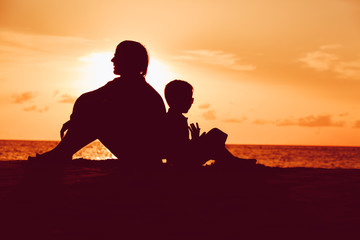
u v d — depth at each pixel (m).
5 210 2.70
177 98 4.37
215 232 2.38
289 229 2.47
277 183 3.79
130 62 4.30
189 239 2.25
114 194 3.16
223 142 4.35
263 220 2.64
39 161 4.31
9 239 2.18
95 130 4.22
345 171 4.82
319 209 2.92
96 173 3.91
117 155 4.33
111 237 2.25
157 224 2.50
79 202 2.92
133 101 4.23
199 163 4.34
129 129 4.22
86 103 4.16
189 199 3.09
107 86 4.29
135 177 3.77
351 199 3.23
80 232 2.31
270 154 109.06
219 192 3.33
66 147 4.24
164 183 3.57
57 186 3.35
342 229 2.49
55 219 2.54
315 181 3.98
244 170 4.36
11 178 3.62
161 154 4.36
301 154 114.75
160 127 4.27
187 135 4.36
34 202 2.89
